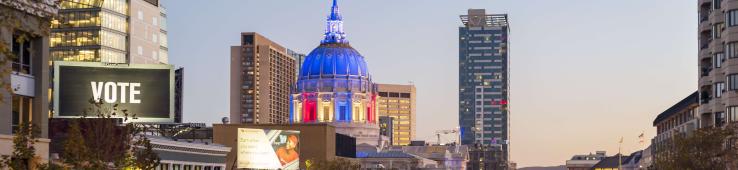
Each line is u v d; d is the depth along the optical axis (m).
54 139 88.44
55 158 79.31
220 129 174.62
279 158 151.50
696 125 170.12
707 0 151.75
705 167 109.62
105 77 116.75
